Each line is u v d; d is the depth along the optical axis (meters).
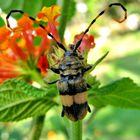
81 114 0.11
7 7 0.14
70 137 0.13
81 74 0.11
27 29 0.12
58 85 0.11
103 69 0.43
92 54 0.18
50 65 0.12
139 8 0.62
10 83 0.11
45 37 0.13
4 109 0.12
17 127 0.23
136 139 0.42
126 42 0.64
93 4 0.27
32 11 0.14
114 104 0.13
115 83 0.12
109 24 0.60
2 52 0.13
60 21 0.14
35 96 0.11
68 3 0.14
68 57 0.11
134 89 0.12
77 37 0.12
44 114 0.14
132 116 0.43
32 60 0.13
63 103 0.11
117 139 0.41
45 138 0.23
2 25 0.14
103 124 0.43
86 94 0.11
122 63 0.54
